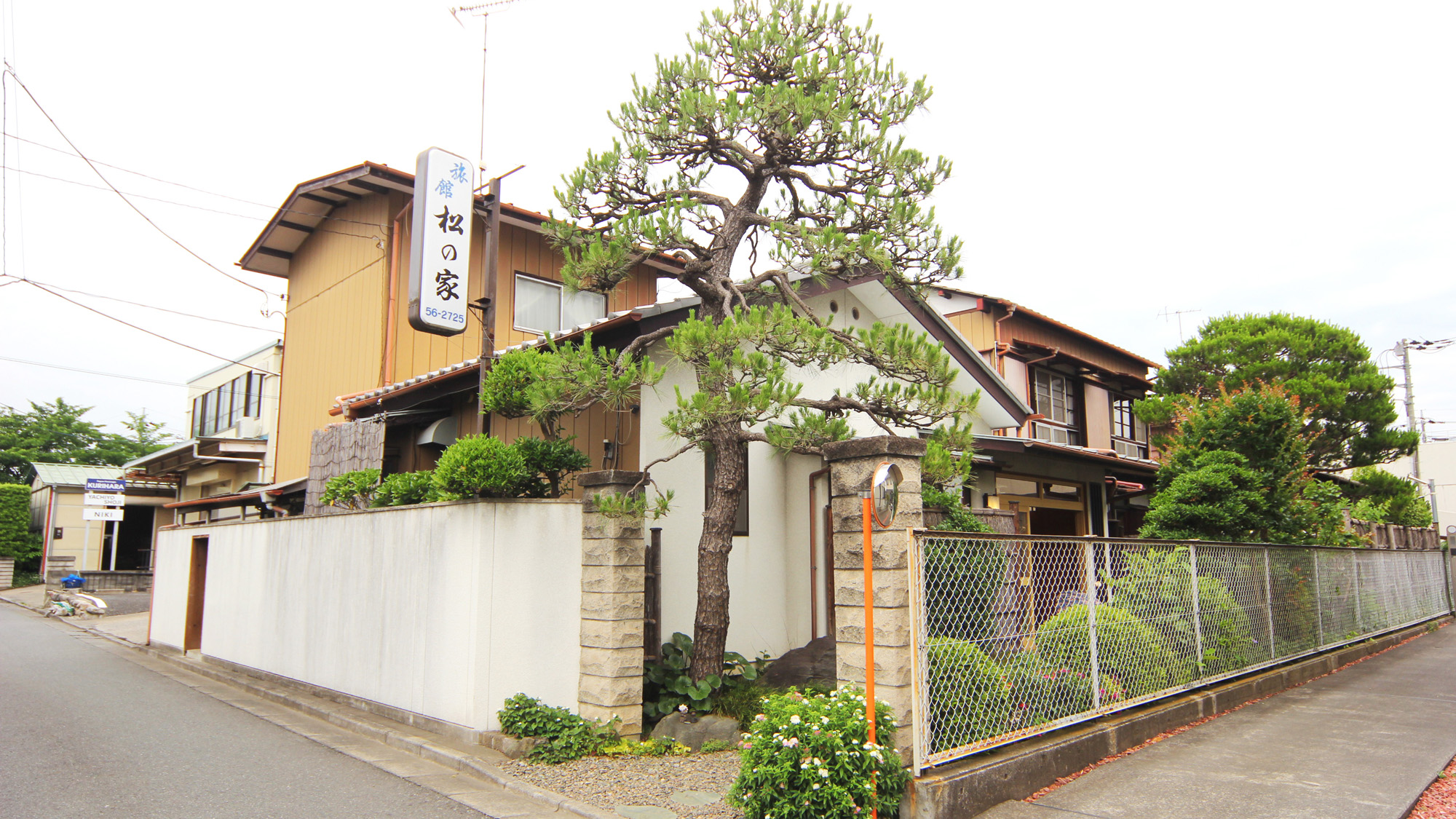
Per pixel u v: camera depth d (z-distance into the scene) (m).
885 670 4.98
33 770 5.93
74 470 28.16
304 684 9.05
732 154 7.41
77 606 18.17
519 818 5.07
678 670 7.20
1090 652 6.16
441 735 6.79
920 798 4.61
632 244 6.68
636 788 5.53
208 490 21.58
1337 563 10.91
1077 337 19.84
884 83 6.98
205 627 11.77
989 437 11.56
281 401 16.47
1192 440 10.69
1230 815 4.72
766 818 4.47
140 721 7.78
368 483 9.04
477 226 13.95
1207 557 8.05
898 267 6.94
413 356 13.19
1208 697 7.25
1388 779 5.33
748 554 8.98
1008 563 5.91
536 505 6.86
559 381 6.24
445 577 7.03
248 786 5.66
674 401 8.55
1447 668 9.80
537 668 6.68
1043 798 5.09
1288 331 19.72
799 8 7.11
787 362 7.44
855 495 5.35
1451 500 35.03
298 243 16.38
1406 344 26.81
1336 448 18.94
